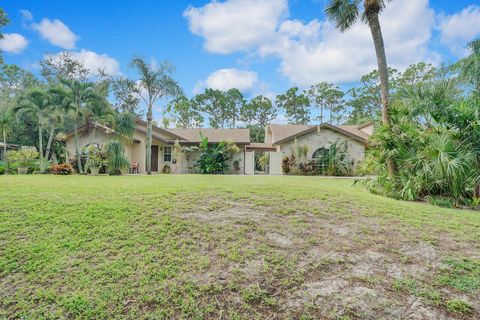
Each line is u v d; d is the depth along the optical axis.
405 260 3.38
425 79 9.82
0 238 3.64
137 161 19.33
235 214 4.80
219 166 19.48
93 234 3.81
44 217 4.35
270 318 2.34
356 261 3.32
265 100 48.44
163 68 17.06
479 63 15.45
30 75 29.50
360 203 6.06
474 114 8.12
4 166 15.12
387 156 9.39
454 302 2.55
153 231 3.95
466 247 3.88
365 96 40.06
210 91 47.31
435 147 8.03
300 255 3.42
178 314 2.38
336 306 2.48
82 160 16.16
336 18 11.30
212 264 3.15
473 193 7.91
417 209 6.06
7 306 2.45
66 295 2.58
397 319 2.33
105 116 16.22
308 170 19.50
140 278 2.85
